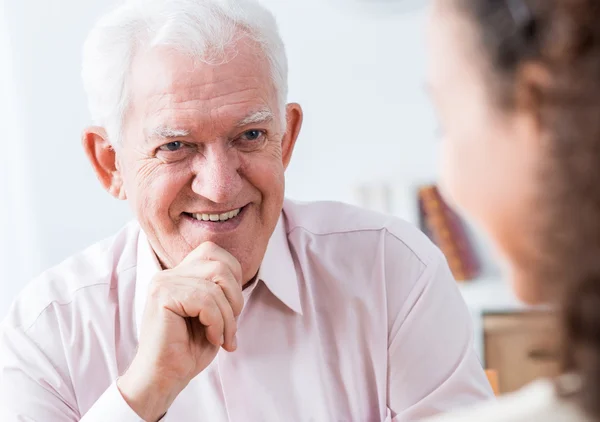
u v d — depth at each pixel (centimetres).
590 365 49
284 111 135
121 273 154
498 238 57
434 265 150
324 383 146
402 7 292
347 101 299
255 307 148
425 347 145
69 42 307
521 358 263
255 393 145
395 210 287
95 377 148
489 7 53
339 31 296
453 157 58
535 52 50
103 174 142
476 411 58
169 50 124
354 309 149
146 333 128
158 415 128
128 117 129
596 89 48
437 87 58
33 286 156
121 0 135
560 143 49
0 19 305
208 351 130
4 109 309
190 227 133
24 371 146
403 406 146
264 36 129
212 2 126
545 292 53
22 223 314
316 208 162
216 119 124
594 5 49
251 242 134
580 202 49
